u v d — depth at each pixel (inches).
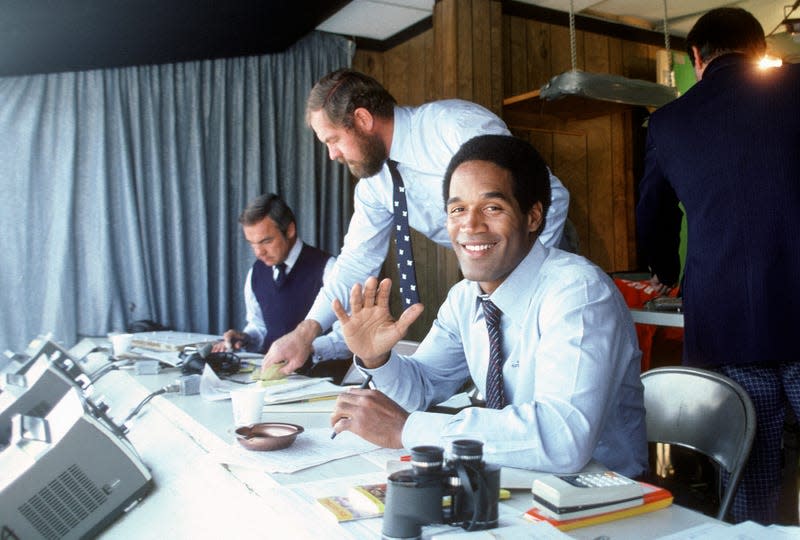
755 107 72.5
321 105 80.2
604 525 34.7
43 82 155.9
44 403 62.1
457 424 45.2
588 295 49.0
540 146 175.0
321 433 53.9
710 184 74.1
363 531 33.6
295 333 86.9
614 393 48.5
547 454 42.6
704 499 94.7
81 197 160.7
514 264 52.2
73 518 42.9
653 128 81.4
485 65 164.6
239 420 57.4
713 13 79.0
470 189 51.0
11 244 153.6
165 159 169.3
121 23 138.7
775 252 70.4
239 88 176.7
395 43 189.5
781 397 72.1
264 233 118.7
